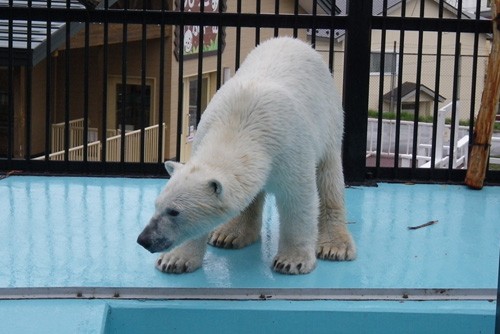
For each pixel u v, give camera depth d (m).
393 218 4.69
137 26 11.22
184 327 3.43
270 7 13.20
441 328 3.46
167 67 12.12
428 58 19.92
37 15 5.27
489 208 4.93
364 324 3.45
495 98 5.21
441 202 5.05
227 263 3.88
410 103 20.00
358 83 5.21
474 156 5.33
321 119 3.86
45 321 3.25
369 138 15.08
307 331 3.44
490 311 3.46
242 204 3.31
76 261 3.83
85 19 5.25
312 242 3.80
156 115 12.47
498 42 5.10
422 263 3.94
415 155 5.49
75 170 5.45
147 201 4.86
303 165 3.56
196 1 12.12
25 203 4.75
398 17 5.19
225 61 13.46
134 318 3.42
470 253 4.11
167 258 3.73
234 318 3.42
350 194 5.17
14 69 9.46
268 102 3.49
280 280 3.65
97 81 12.64
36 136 11.71
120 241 4.13
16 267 3.72
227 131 3.46
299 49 3.97
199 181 3.24
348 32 5.14
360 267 3.86
